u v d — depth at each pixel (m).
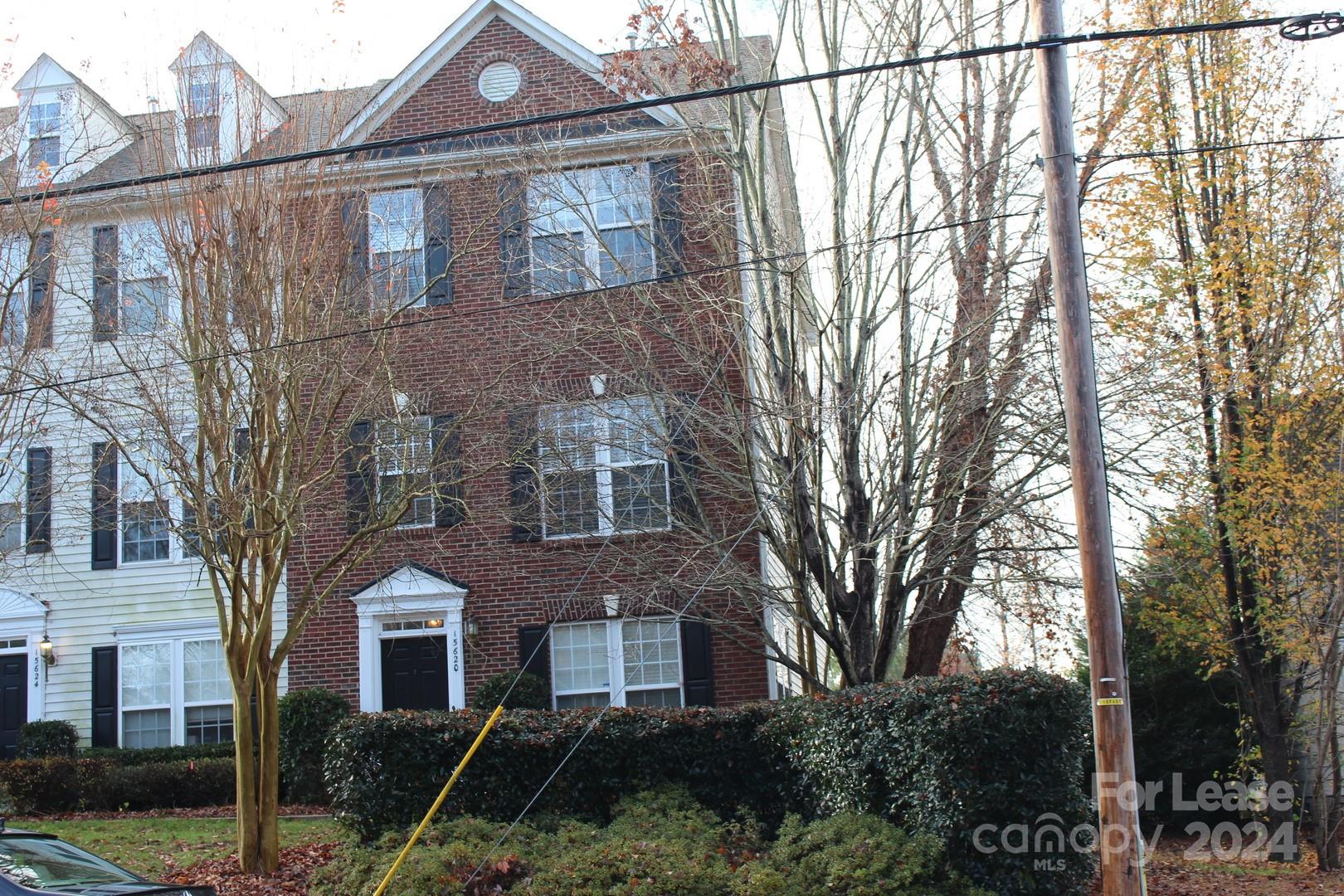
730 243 16.25
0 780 19.28
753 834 13.48
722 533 16.88
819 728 13.64
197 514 14.22
